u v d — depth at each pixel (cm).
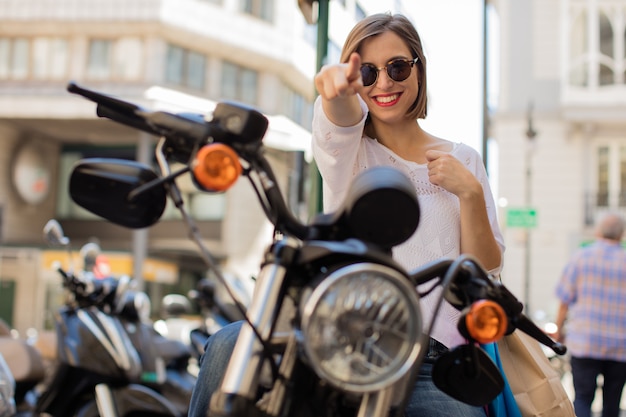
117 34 2722
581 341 651
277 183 155
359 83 166
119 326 536
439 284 165
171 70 2717
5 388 359
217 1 2778
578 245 2562
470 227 225
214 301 738
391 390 147
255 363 142
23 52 2797
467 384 169
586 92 2559
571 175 2584
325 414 146
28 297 2591
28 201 3045
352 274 133
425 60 250
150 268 2739
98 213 166
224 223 2914
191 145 154
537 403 241
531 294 2541
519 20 2631
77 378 513
